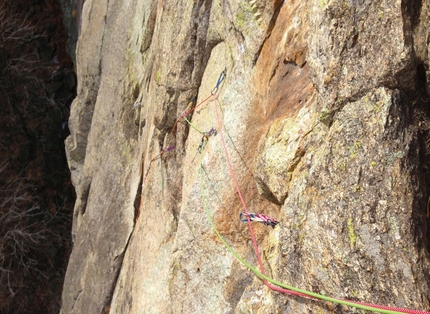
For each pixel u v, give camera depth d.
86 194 6.46
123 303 4.15
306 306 1.95
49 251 10.66
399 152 1.79
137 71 5.20
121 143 5.39
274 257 2.31
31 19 11.00
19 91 10.74
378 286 1.72
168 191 3.79
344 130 1.93
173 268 3.09
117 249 4.84
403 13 1.85
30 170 10.68
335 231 1.85
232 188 2.77
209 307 2.79
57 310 10.44
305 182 2.06
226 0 3.01
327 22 2.03
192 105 3.63
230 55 3.03
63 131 10.84
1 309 10.28
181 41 3.55
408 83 1.86
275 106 2.55
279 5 2.63
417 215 1.73
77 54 7.41
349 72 1.96
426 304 1.62
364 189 1.81
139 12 5.35
